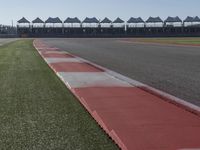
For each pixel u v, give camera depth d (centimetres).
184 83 1123
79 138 543
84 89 940
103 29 10819
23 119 661
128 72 1443
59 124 624
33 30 10575
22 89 998
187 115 646
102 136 552
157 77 1279
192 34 10725
